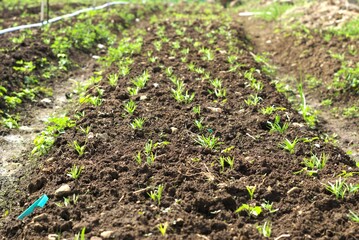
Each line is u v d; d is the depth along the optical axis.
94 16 5.61
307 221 1.69
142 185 1.91
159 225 1.63
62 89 3.40
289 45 4.50
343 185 1.91
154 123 2.47
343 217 1.72
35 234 1.67
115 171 1.99
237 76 3.22
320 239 1.61
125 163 2.07
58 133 2.42
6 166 2.32
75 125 2.47
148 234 1.61
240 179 1.96
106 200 1.83
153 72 3.26
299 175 2.01
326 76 3.70
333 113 3.25
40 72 3.56
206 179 1.93
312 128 2.76
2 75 3.20
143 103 2.72
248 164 2.07
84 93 2.99
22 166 2.32
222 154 2.15
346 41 4.20
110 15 5.75
